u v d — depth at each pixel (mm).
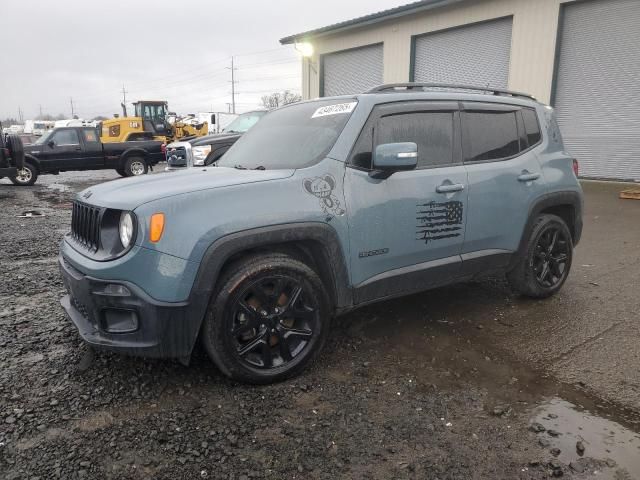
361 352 3568
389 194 3428
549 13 12547
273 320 3078
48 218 9469
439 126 3818
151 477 2264
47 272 5598
